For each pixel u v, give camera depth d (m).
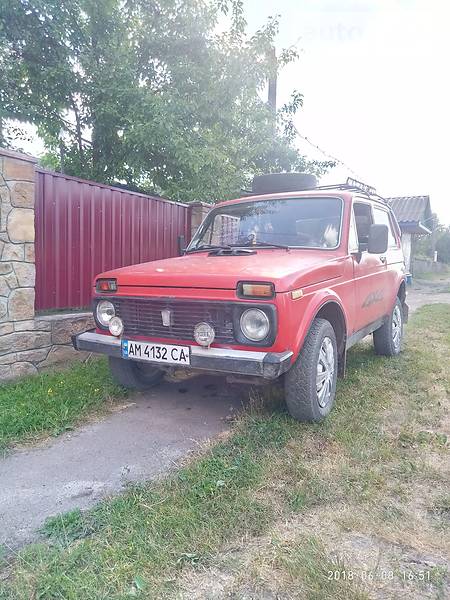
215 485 2.61
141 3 9.37
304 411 3.43
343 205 4.37
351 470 2.81
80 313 5.25
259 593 1.84
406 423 3.60
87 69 8.78
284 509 2.42
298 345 3.12
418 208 24.50
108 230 5.88
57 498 2.60
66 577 1.90
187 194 9.02
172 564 1.99
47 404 3.87
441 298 14.62
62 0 8.30
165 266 3.72
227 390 4.52
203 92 9.07
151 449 3.22
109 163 9.62
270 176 6.15
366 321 4.78
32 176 4.54
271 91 11.19
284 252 3.99
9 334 4.46
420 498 2.54
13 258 4.44
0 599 1.81
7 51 8.14
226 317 3.14
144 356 3.44
